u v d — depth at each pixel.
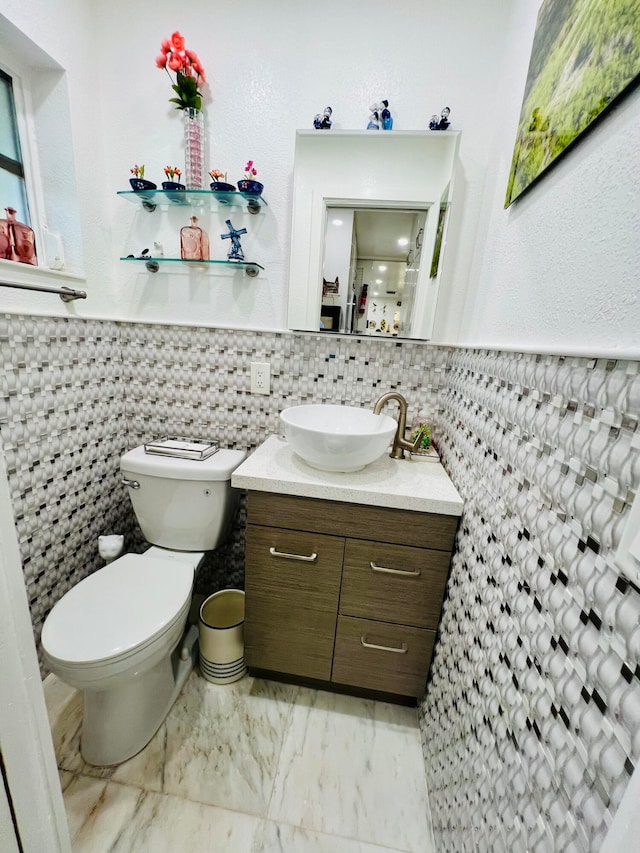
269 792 0.96
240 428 1.45
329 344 1.32
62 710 1.12
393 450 1.23
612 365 0.45
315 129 1.14
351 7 1.07
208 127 1.20
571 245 0.59
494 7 1.04
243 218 1.26
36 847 0.51
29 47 0.98
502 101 1.02
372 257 1.23
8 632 0.45
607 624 0.40
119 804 0.92
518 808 0.54
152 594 1.04
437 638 1.08
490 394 0.86
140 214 1.30
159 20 1.15
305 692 1.24
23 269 1.01
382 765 1.04
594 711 0.41
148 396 1.46
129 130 1.23
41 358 1.07
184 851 0.84
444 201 1.17
